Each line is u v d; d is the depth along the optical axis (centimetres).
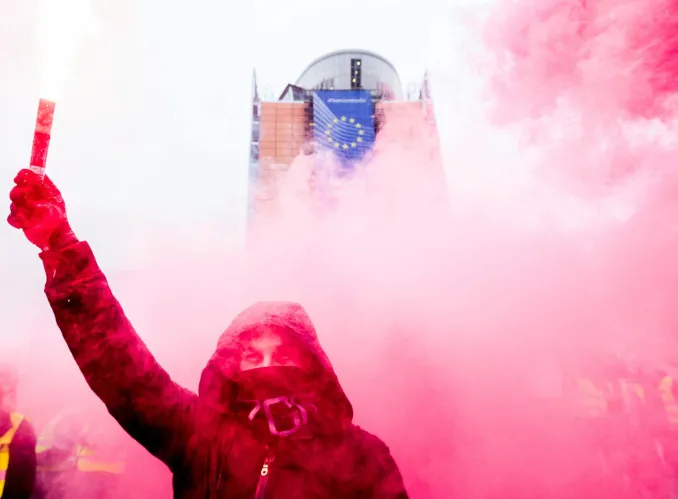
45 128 115
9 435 259
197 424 125
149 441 122
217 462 122
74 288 117
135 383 118
